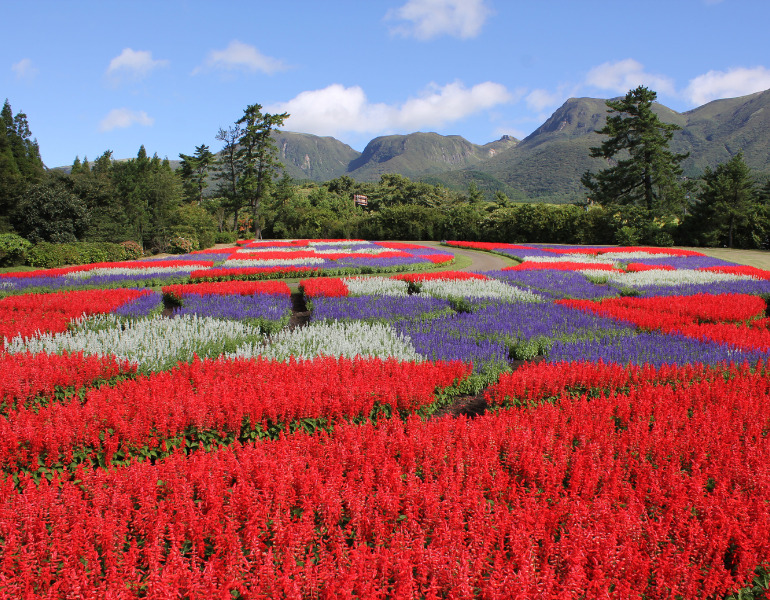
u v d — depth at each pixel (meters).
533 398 8.20
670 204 53.28
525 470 5.49
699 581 4.11
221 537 4.26
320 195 92.50
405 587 3.51
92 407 6.41
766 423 6.84
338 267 29.41
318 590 3.69
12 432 5.75
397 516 4.71
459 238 62.44
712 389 8.04
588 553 4.06
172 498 4.91
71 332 12.90
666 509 4.91
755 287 20.14
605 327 13.23
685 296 17.70
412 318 14.83
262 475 5.01
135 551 4.12
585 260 33.31
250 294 19.25
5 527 4.27
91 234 41.09
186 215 52.44
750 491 5.24
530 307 16.19
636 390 8.18
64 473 5.61
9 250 31.58
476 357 10.12
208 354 10.52
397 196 98.00
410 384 7.61
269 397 6.93
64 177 43.53
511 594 3.52
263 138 71.19
